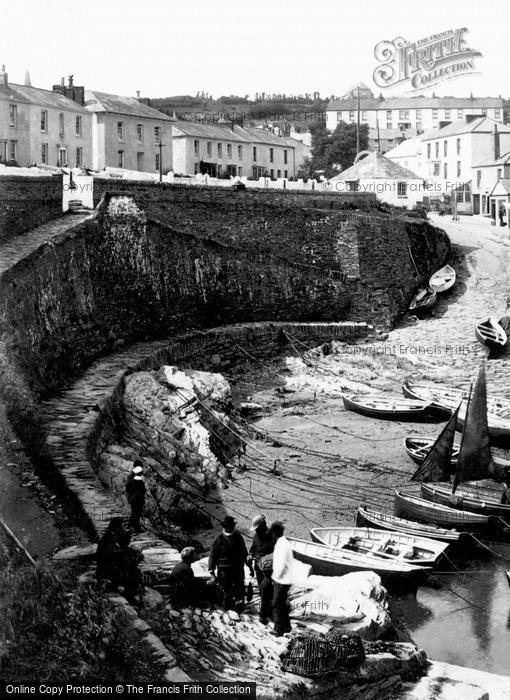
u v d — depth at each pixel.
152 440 32.59
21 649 12.70
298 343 54.44
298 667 14.73
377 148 112.19
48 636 13.15
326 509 30.70
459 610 23.84
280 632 15.80
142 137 75.38
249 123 149.00
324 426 41.62
